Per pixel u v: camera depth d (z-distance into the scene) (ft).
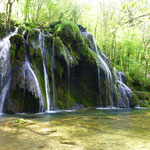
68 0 50.31
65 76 29.66
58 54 28.96
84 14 59.93
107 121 15.29
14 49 23.61
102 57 41.63
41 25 39.06
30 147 7.51
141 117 18.66
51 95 26.30
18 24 34.53
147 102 42.50
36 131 10.52
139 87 56.24
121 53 65.16
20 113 20.68
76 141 8.54
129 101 36.78
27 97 21.68
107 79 34.73
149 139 9.19
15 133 9.95
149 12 15.14
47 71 27.02
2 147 7.48
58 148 7.41
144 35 58.49
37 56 25.64
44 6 43.98
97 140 8.80
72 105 28.68
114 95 35.42
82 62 32.24
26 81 22.15
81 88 32.86
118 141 8.69
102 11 65.57
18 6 37.76
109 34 61.62
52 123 13.48
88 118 17.04
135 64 62.44
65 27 32.27
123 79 43.88
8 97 21.66
